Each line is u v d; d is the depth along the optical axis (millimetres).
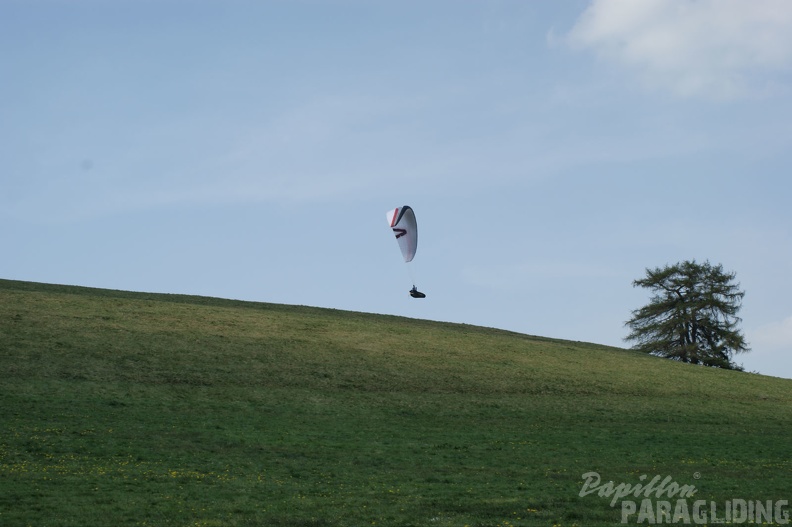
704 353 110000
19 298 73250
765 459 44562
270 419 49312
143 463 38688
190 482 35875
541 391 62531
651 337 113250
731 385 72375
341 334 74625
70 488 33938
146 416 47594
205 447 42250
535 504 33594
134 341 63312
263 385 56781
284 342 68688
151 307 76625
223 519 30891
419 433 48375
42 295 76188
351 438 46000
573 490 36219
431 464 40875
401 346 72562
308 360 64125
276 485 36062
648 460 43344
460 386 61625
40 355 57062
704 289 113688
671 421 56344
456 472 39375
